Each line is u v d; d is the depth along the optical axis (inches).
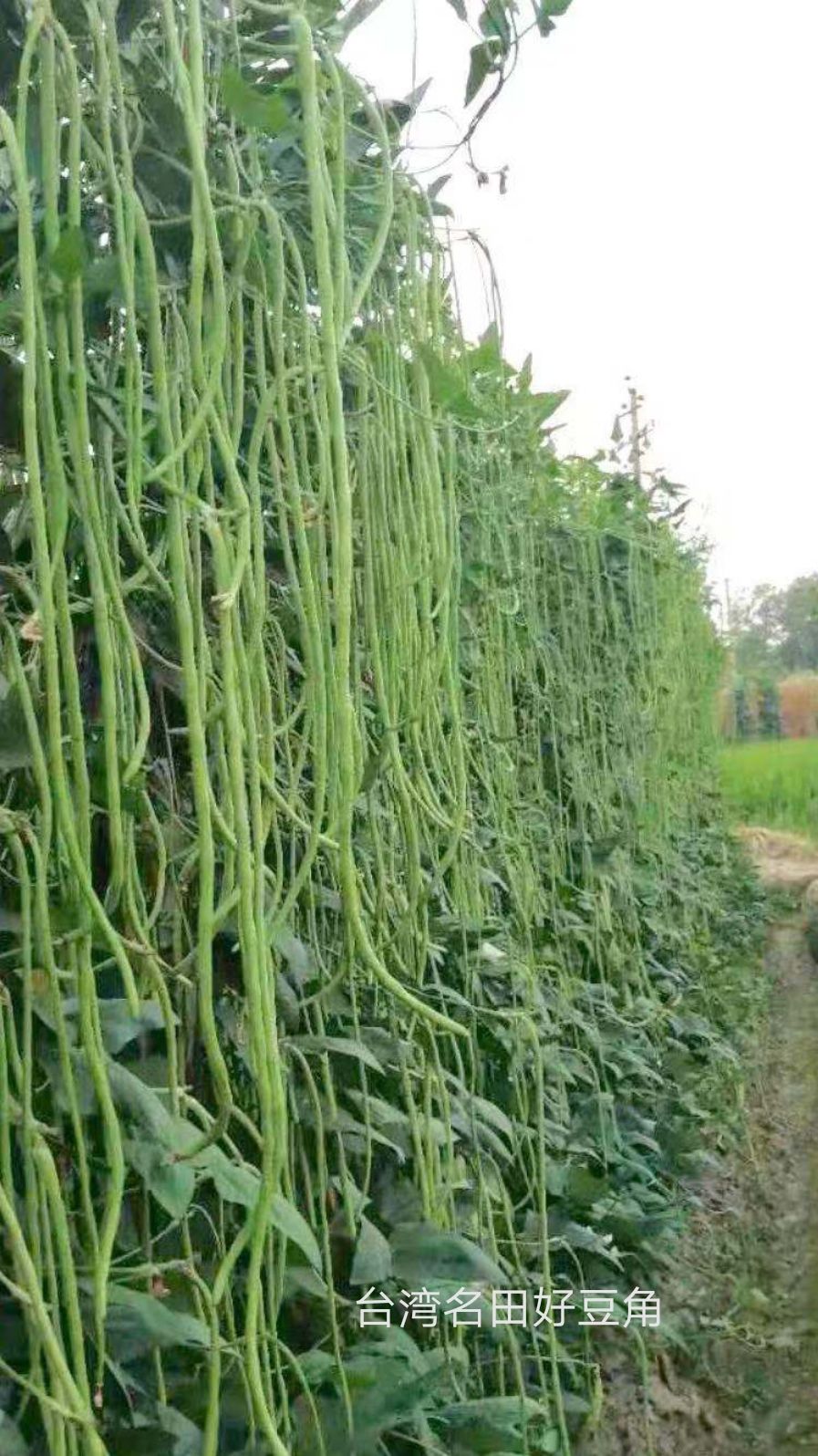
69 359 45.4
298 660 70.0
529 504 124.0
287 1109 61.8
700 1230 144.4
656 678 206.7
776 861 470.9
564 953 132.6
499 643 105.7
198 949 45.3
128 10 48.0
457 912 82.6
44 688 49.3
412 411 58.7
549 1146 104.1
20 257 41.5
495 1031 89.7
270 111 47.5
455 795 67.6
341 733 49.5
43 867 43.8
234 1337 54.8
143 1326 47.6
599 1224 104.7
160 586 46.9
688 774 280.1
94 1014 44.6
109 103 45.6
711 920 269.7
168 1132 47.4
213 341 47.8
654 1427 102.3
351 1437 56.2
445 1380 67.2
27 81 42.2
